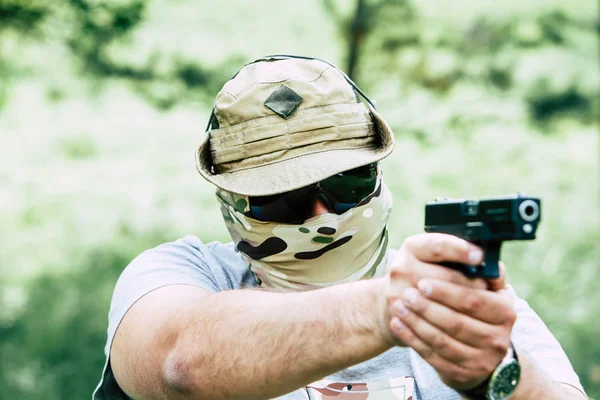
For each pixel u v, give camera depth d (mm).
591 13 11766
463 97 10469
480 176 9148
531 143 10188
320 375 1323
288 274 1831
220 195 1868
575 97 11562
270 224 1767
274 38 11148
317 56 10625
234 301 1436
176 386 1424
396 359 1774
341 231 1778
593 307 6113
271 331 1334
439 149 9664
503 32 11156
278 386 1346
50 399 4742
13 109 10828
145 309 1623
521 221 1139
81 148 10148
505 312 1190
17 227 8008
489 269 1179
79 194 8695
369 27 10023
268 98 1782
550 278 6605
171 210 8461
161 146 10250
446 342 1193
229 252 1974
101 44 10453
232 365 1357
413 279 1201
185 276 1760
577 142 10789
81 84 11250
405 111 10078
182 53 11367
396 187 8680
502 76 11281
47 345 5391
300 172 1712
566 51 11516
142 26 10789
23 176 9203
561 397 1451
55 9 8992
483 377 1226
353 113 1815
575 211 8281
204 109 11578
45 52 10711
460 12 10797
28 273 6941
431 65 10469
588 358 5383
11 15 8914
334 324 1287
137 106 11102
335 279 1837
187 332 1444
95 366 5172
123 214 8336
